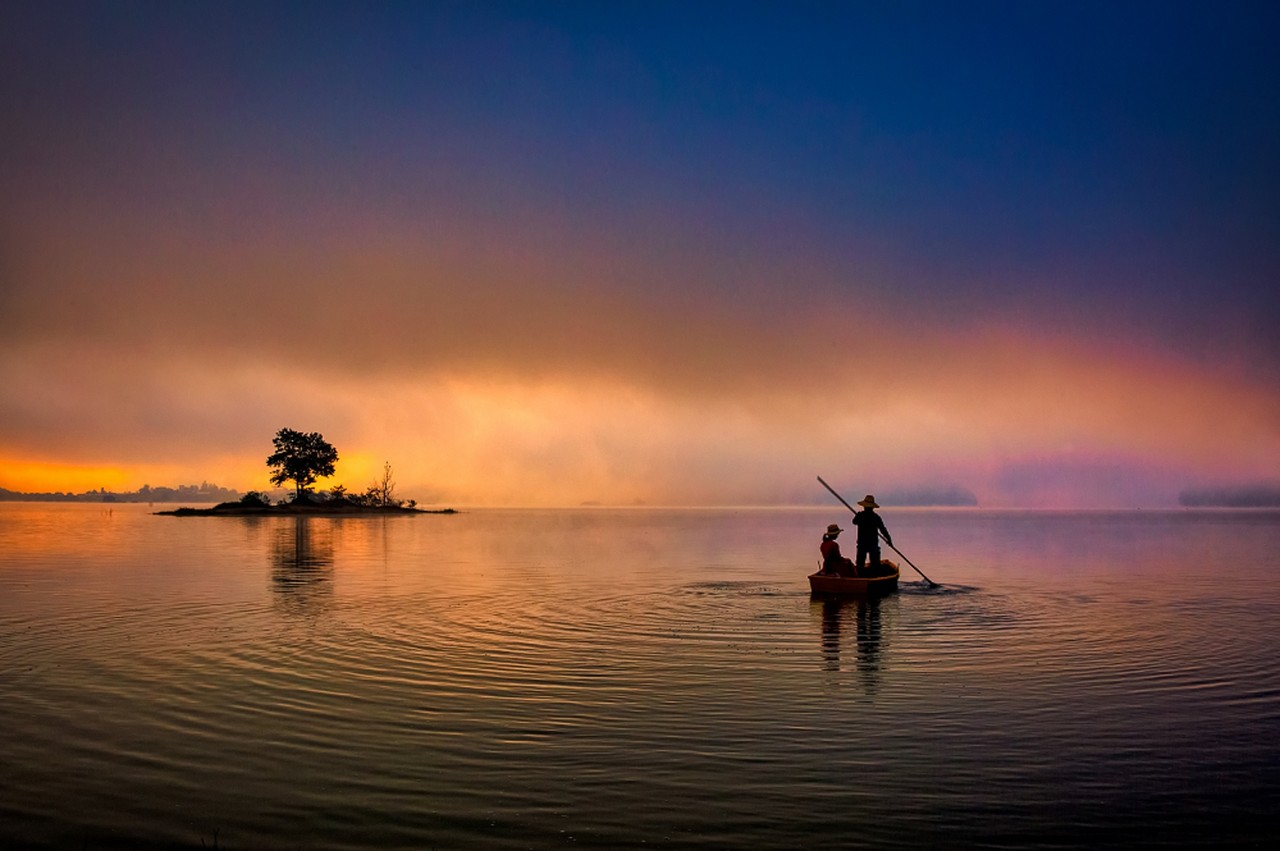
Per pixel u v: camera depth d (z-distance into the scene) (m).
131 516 107.44
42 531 60.91
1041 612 18.59
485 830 7.05
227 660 13.19
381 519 101.88
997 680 11.95
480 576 26.95
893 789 7.90
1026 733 9.51
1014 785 8.02
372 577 26.47
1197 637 15.38
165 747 9.01
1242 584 24.77
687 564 32.44
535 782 8.04
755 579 26.09
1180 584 24.78
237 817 7.31
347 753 8.82
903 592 22.47
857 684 11.67
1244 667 12.84
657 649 14.11
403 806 7.51
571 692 11.23
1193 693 11.26
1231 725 9.84
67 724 9.80
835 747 9.02
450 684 11.66
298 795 7.75
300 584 24.22
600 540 52.34
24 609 18.78
